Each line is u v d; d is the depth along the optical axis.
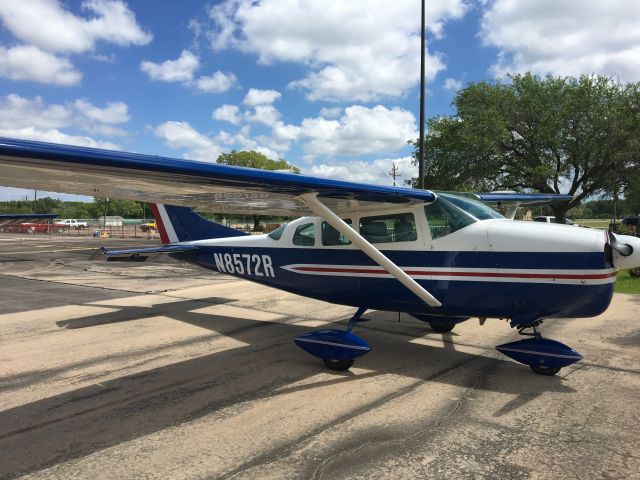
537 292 4.33
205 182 4.02
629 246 4.08
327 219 4.65
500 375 4.54
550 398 3.91
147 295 9.40
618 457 2.92
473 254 4.60
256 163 52.75
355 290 5.46
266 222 60.50
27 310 7.80
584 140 18.48
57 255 19.25
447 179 20.44
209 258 7.15
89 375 4.56
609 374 4.50
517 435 3.23
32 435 3.27
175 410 3.70
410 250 4.96
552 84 19.36
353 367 4.82
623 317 6.95
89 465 2.85
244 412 3.66
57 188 4.55
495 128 18.58
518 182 20.16
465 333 6.22
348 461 2.89
